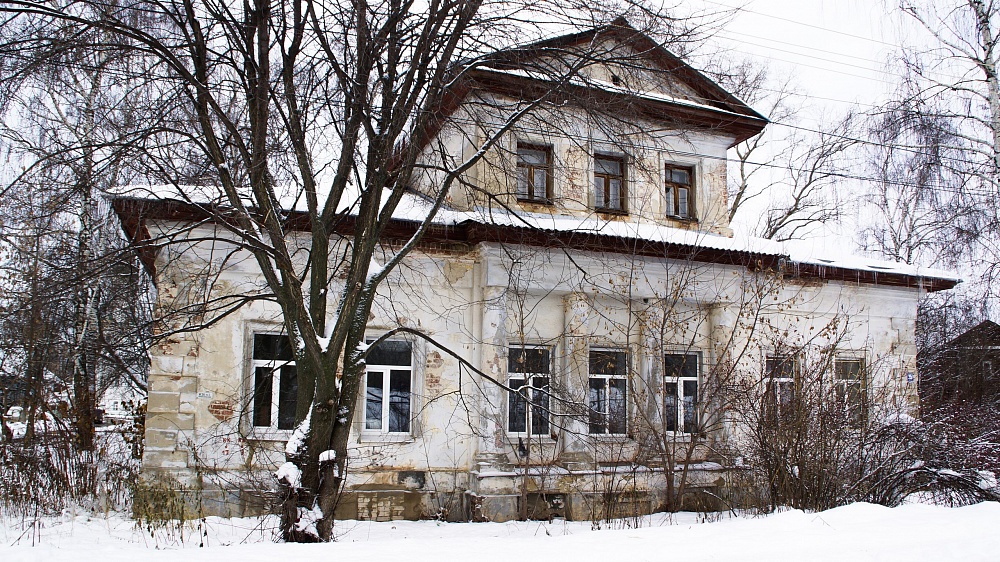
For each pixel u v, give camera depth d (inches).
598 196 557.9
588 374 498.6
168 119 343.6
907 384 603.8
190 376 436.8
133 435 524.7
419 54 325.4
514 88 465.4
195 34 314.0
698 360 553.6
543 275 497.0
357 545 262.5
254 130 316.2
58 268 361.1
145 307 586.9
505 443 489.1
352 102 324.2
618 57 360.2
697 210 582.6
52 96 380.2
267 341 459.5
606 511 447.2
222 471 431.2
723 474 510.3
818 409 441.1
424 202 500.7
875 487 430.9
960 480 430.0
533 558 234.7
